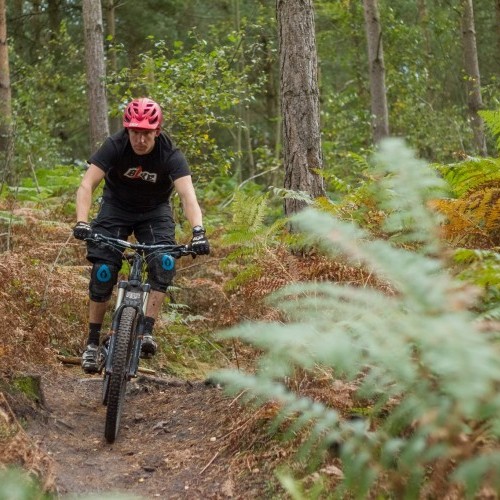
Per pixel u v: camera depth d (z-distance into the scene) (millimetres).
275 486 5402
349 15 31578
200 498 5672
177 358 10227
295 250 7930
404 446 4207
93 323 7762
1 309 7777
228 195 19594
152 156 7703
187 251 7422
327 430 4980
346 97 27141
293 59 9617
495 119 8211
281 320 6371
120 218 7992
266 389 4043
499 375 2967
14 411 6930
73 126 34219
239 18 33875
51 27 33656
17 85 26703
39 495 4809
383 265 3691
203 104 16156
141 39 35281
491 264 4641
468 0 25438
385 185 7129
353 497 4625
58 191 17156
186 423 7230
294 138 9562
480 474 3268
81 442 6980
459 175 7297
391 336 3486
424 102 28750
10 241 11289
